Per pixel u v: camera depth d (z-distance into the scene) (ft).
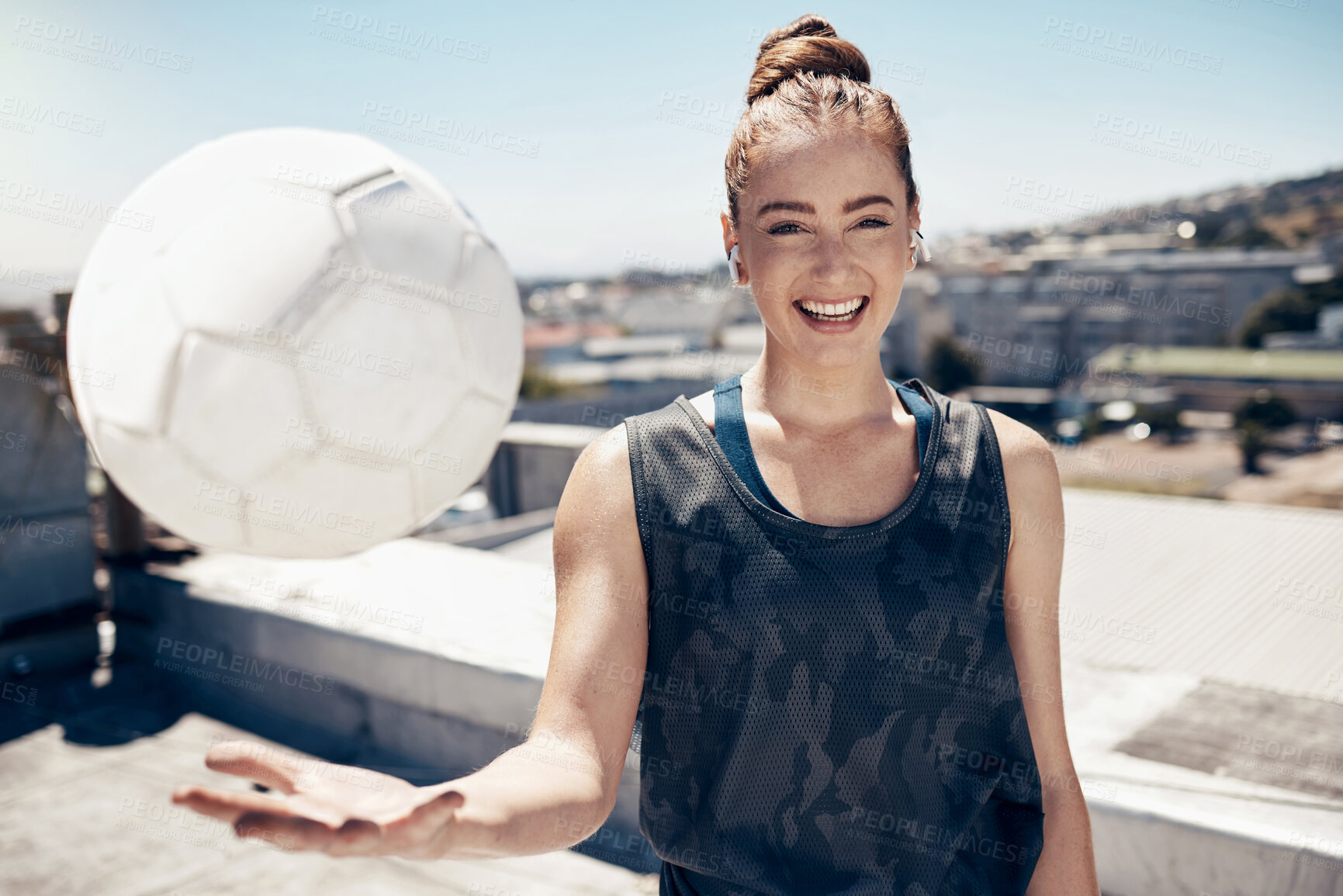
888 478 2.86
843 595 2.64
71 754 9.97
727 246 3.15
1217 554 16.97
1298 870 5.51
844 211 2.69
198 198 3.98
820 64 2.91
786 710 2.66
